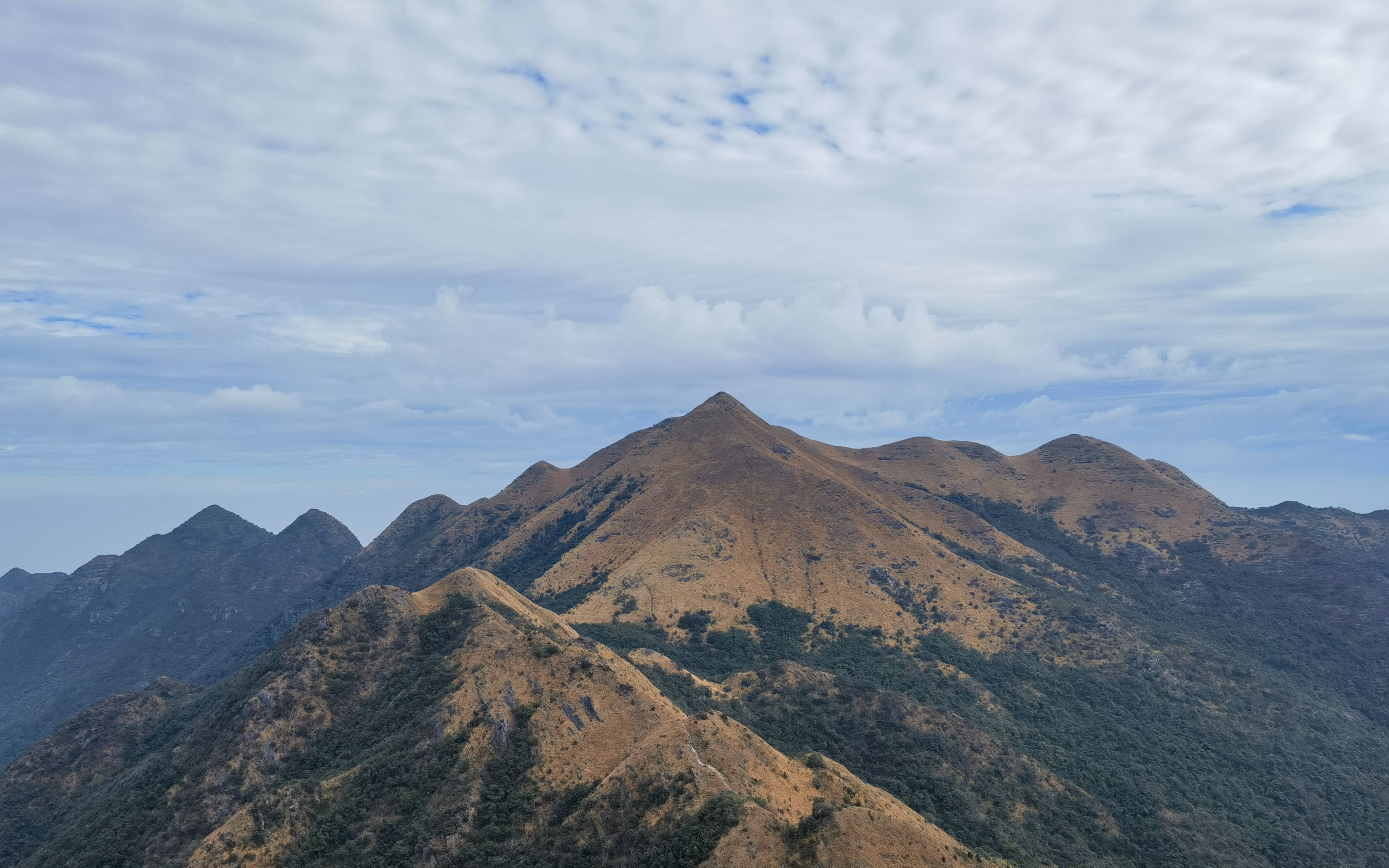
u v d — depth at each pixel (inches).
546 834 4530.0
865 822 3978.8
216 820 5172.2
